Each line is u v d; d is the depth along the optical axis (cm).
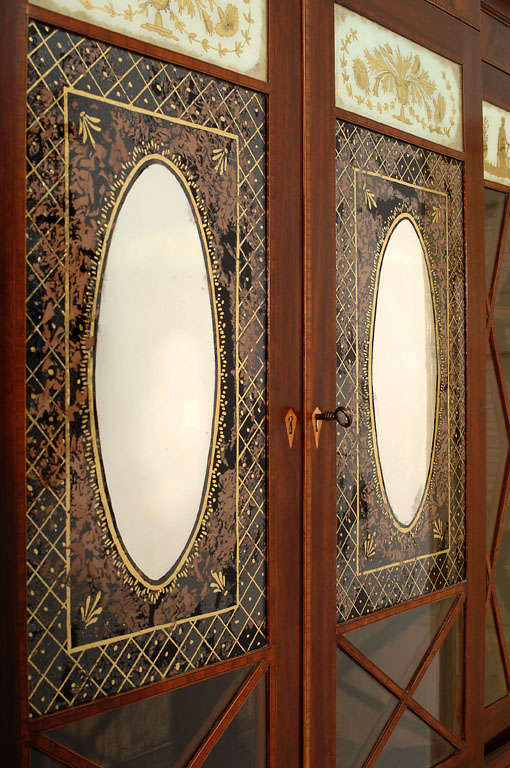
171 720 128
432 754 181
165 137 129
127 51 123
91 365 118
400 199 177
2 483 106
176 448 130
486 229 228
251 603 142
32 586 110
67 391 115
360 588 164
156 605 126
